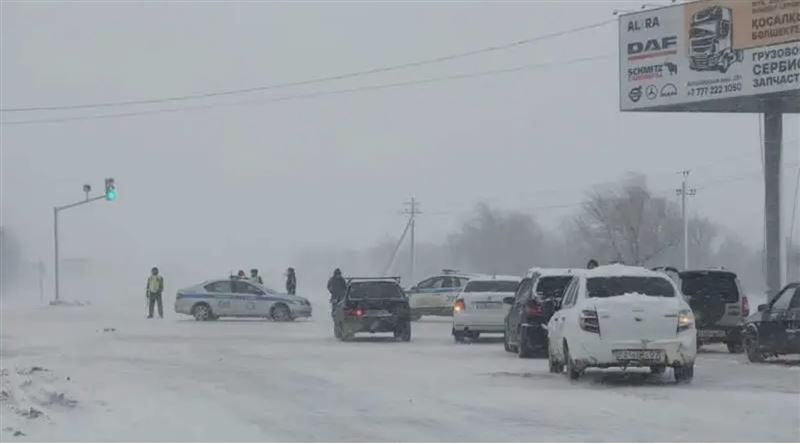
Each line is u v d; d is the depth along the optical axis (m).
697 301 26.03
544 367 22.03
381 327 31.31
